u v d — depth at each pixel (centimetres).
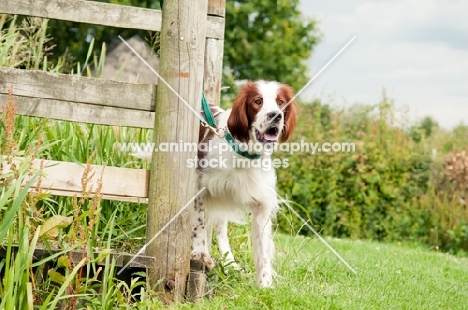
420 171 1233
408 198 1219
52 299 484
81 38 1599
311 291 579
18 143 573
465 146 1341
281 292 550
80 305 502
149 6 1727
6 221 423
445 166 1248
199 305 518
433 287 684
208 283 563
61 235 531
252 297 529
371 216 1199
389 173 1216
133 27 593
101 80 521
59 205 586
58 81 520
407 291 638
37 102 521
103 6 584
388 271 743
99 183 486
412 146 1266
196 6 517
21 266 446
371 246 1008
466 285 726
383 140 1256
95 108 529
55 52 1577
